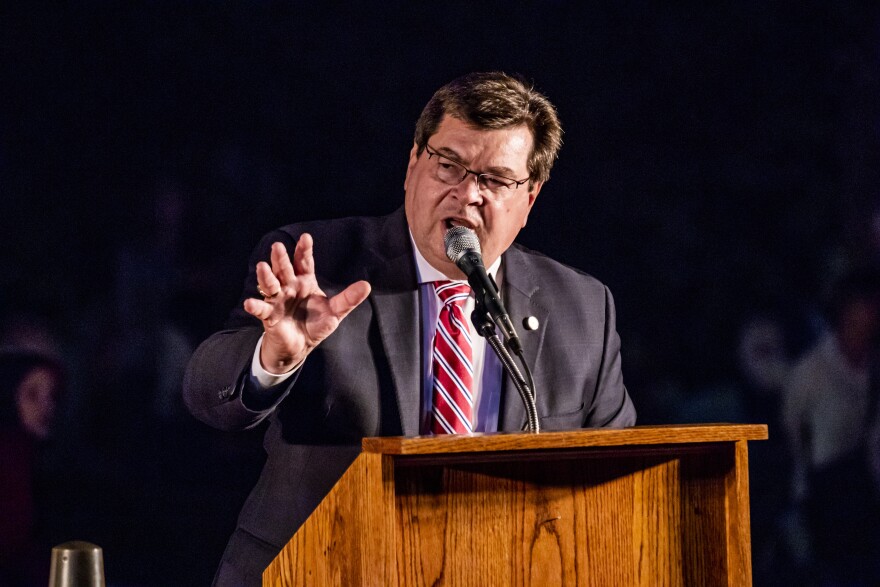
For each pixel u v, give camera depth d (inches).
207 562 838.5
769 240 1005.2
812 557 718.5
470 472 244.1
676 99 995.9
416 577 237.6
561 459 252.8
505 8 957.2
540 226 988.6
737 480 263.9
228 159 957.2
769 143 1005.8
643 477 261.4
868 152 987.9
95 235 940.6
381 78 954.7
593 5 971.3
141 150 954.1
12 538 579.2
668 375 978.7
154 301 909.2
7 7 933.2
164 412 866.8
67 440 826.2
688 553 264.7
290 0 950.4
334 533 241.3
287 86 957.8
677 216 1000.9
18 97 941.2
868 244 981.8
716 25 991.6
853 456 705.6
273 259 265.0
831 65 999.0
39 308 900.6
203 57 956.0
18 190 939.3
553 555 250.8
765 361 860.6
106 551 821.9
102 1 943.7
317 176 960.3
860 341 697.0
